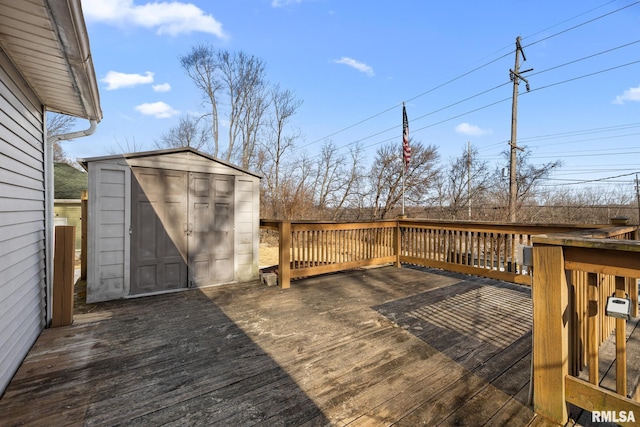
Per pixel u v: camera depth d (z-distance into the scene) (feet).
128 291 13.00
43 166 9.86
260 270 17.56
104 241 12.53
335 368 7.21
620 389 4.84
